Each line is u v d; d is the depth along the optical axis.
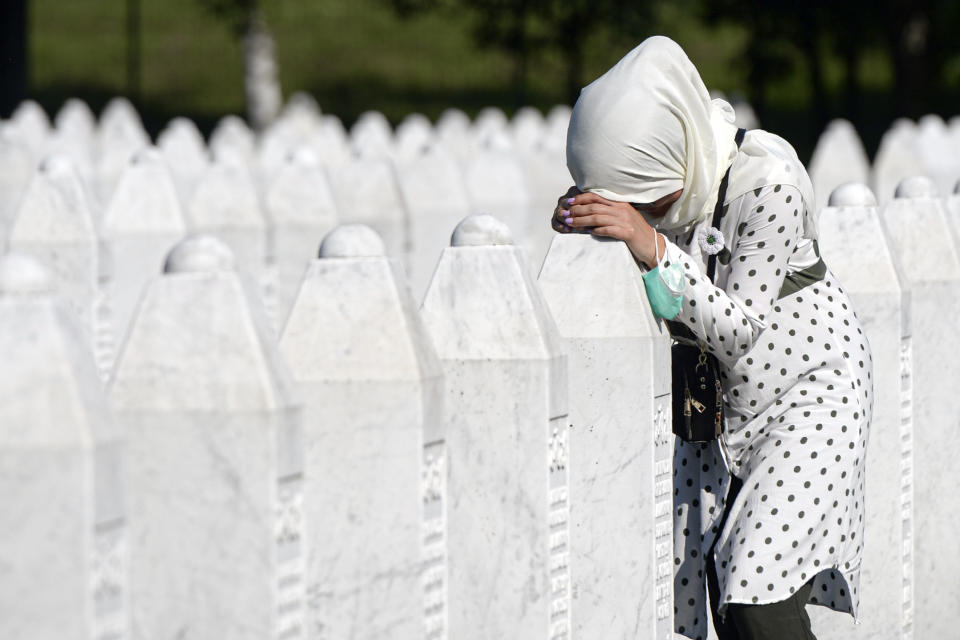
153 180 18.91
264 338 7.43
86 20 97.06
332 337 8.38
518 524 9.32
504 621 9.41
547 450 9.23
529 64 81.25
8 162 23.19
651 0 62.19
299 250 21.11
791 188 10.21
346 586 8.45
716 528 11.34
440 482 8.62
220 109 85.00
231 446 7.30
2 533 6.43
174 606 7.43
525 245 25.98
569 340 10.24
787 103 88.94
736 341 10.26
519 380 9.21
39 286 6.64
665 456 10.61
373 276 8.38
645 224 10.26
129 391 7.38
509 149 26.77
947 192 33.56
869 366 10.88
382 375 8.29
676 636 12.32
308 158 21.36
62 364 6.46
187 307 7.38
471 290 9.31
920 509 13.95
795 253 10.59
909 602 13.55
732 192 10.34
